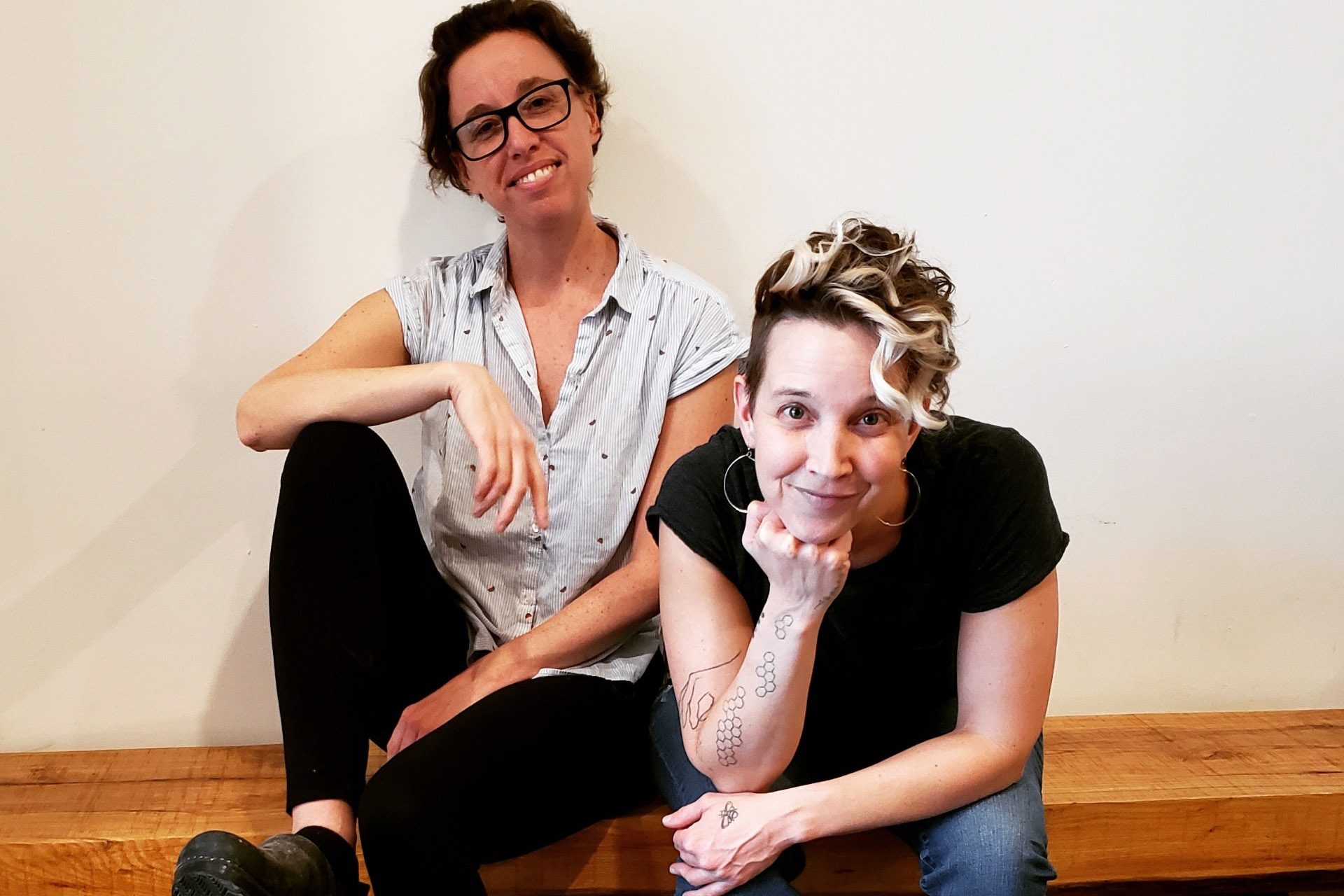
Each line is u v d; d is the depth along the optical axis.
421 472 1.62
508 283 1.55
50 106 1.60
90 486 1.72
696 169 1.69
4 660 1.76
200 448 1.73
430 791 1.21
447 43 1.46
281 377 1.44
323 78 1.63
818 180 1.71
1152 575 1.89
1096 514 1.86
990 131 1.71
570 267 1.52
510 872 1.47
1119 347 1.80
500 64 1.41
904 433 1.06
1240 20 1.71
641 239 1.71
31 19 1.58
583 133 1.47
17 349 1.67
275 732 1.83
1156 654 1.92
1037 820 1.19
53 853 1.46
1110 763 1.69
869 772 1.17
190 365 1.70
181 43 1.60
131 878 1.47
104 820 1.51
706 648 1.21
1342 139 1.76
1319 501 1.89
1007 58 1.69
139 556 1.75
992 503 1.18
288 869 1.11
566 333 1.53
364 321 1.51
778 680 1.11
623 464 1.51
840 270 1.02
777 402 1.04
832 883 1.46
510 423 1.34
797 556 1.05
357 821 1.27
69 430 1.70
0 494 1.71
